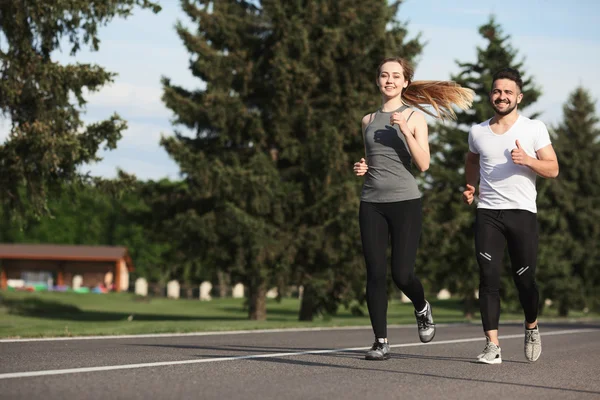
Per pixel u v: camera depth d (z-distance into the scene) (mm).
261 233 26844
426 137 7449
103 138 21438
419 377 6219
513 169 7562
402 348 9273
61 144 20250
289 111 28312
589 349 10062
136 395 4922
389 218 7418
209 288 61125
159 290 65062
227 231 27375
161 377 5805
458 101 7676
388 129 7438
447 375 6402
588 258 50500
